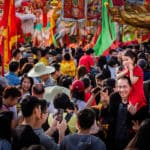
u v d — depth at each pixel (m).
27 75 12.54
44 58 18.81
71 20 26.86
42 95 10.42
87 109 7.92
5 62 17.77
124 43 25.84
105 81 11.21
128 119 9.38
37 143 7.27
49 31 27.83
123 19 25.02
